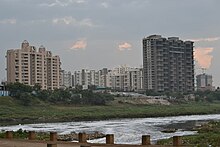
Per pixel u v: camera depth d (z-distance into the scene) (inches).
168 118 6609.3
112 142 1421.0
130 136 3282.5
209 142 2027.6
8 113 6756.9
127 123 5418.3
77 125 5226.4
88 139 2876.5
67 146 1375.5
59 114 6958.7
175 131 3710.6
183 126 4532.5
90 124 5383.9
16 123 5797.2
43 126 5088.6
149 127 4498.0
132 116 7204.7
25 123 5821.9
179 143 1294.3
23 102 7805.1
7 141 1612.9
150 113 7495.1
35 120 6378.0
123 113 7367.1
